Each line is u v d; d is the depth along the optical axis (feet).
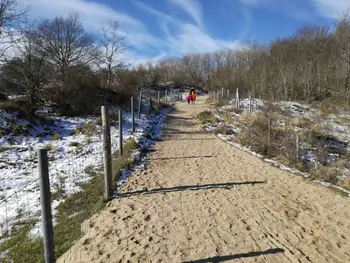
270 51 162.40
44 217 11.84
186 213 19.36
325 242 16.11
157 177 26.84
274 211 19.99
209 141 43.45
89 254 14.74
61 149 35.99
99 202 20.97
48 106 53.83
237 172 28.78
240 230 17.20
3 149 34.50
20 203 21.65
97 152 35.24
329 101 91.04
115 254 14.69
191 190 23.62
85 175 27.37
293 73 106.01
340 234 17.04
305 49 124.88
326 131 52.16
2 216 19.63
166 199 21.72
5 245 15.94
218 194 22.86
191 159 33.45
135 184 24.88
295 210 20.26
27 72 53.31
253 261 14.12
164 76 230.68
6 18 49.93
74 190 23.65
